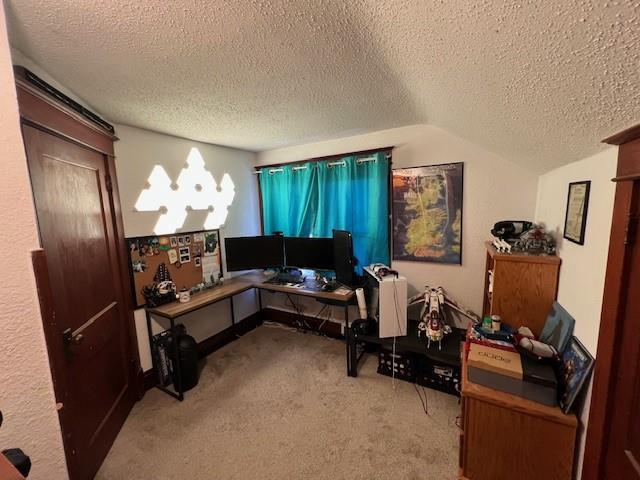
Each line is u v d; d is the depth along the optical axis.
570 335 1.35
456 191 2.45
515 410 1.29
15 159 0.65
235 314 3.27
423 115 2.15
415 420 1.92
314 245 2.88
